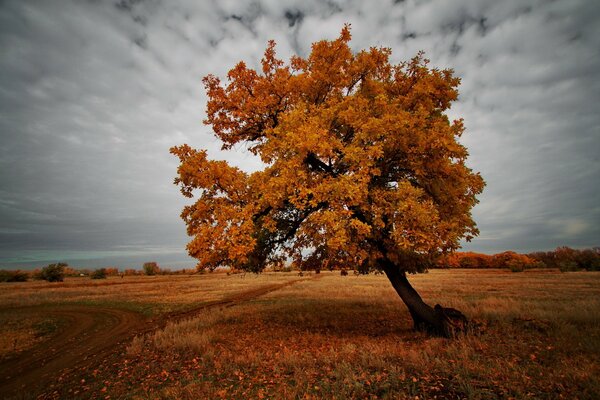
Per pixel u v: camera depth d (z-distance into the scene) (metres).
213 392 6.01
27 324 17.34
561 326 9.37
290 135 8.02
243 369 7.29
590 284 29.39
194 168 8.87
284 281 48.62
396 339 9.53
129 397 6.30
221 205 8.83
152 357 9.09
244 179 9.79
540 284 30.55
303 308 18.00
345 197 7.86
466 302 17.11
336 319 14.20
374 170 8.30
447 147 8.20
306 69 11.65
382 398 5.12
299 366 7.08
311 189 8.12
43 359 10.95
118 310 22.00
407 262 10.20
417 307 10.19
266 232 11.26
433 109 10.08
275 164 8.83
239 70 11.27
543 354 7.03
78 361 10.20
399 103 9.97
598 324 10.03
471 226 9.82
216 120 11.96
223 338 10.98
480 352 7.36
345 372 6.21
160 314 19.97
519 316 11.27
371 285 35.72
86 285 46.78
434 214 7.91
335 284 38.50
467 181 9.41
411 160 9.17
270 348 9.39
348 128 10.21
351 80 11.02
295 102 11.32
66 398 6.79
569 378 5.45
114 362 9.20
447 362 6.62
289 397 5.43
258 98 10.92
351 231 8.66
